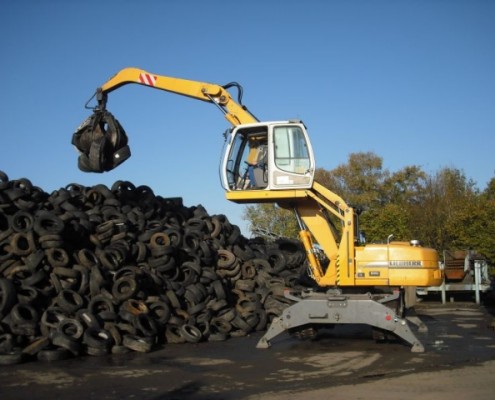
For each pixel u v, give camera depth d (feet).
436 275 37.52
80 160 44.29
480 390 25.22
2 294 34.65
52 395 24.67
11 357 31.53
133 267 40.47
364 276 37.09
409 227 113.60
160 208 52.75
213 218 54.39
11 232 38.96
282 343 40.14
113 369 30.42
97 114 44.14
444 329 49.24
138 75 48.08
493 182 134.82
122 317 37.55
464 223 101.86
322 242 38.78
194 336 40.01
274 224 130.93
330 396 24.22
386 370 30.01
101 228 43.14
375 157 151.94
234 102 45.34
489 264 96.12
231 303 48.14
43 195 45.96
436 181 137.80
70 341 33.58
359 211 39.86
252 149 40.50
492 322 53.98
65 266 38.19
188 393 25.00
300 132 38.42
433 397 23.93
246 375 28.86
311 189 37.96
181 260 46.91
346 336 43.65
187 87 46.88
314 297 37.60
